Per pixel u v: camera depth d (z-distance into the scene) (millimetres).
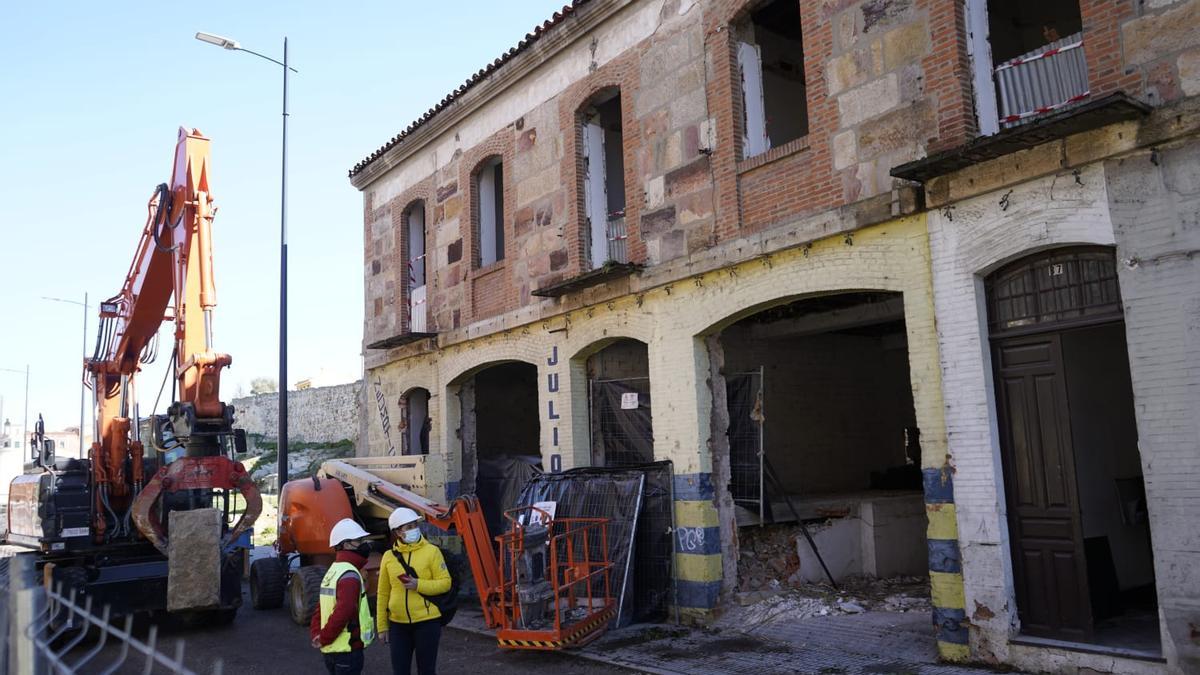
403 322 18688
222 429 11609
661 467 11469
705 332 11250
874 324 14562
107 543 12344
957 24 8641
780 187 10352
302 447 39906
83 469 12758
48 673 4656
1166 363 6941
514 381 19047
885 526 13102
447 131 17219
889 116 9172
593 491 11586
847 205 9414
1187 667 6750
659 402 11750
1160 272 7008
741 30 11320
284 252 17203
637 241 12289
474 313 16172
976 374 8203
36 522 12148
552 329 13914
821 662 8766
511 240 15070
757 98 11328
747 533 11938
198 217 11484
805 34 10133
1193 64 6961
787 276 10094
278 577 13703
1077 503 7711
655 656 9461
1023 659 7762
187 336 11344
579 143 13742
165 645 11266
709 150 11227
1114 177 7309
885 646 9109
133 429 13109
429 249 17812
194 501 12242
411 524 7012
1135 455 9805
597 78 13250
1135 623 8383
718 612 10906
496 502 16859
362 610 6410
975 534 8141
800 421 14945
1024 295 8133
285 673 9586
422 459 13305
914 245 8828
